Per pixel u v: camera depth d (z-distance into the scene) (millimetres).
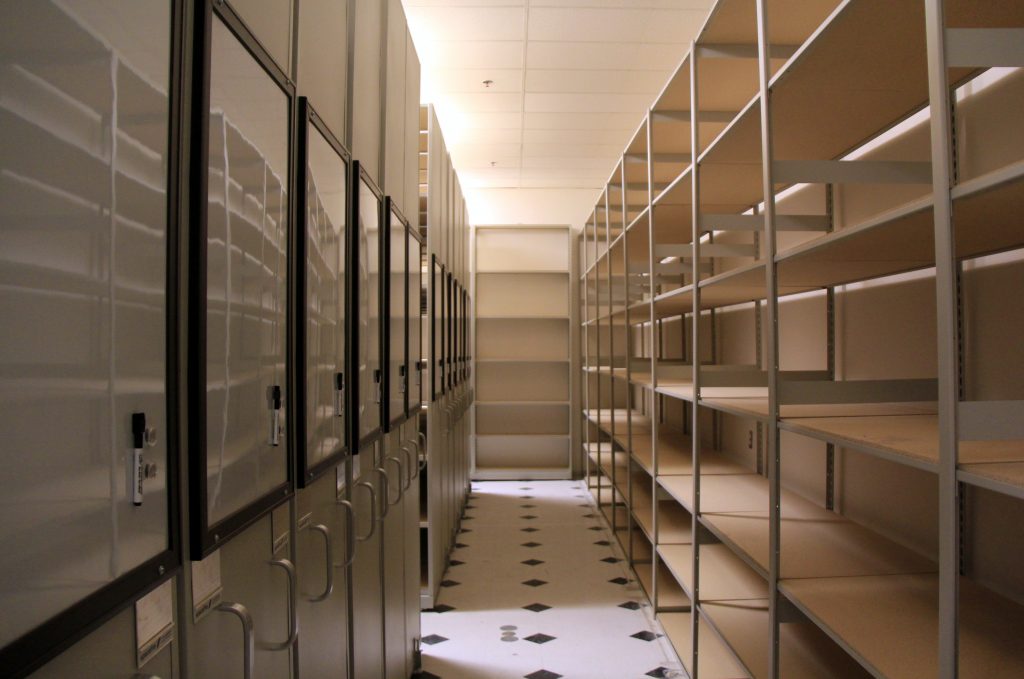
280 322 1312
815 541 2232
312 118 1486
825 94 1931
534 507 6223
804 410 2039
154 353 848
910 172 1827
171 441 888
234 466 1078
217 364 1009
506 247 7844
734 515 2639
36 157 623
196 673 989
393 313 2525
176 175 900
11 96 589
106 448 743
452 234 5125
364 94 2094
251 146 1153
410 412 2980
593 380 7781
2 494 583
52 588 650
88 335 708
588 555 4777
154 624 869
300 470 1399
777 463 1851
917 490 2145
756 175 2871
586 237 7105
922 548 2121
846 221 2588
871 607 1646
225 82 1041
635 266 5344
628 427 4328
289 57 1381
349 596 1914
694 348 2666
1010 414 1069
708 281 2520
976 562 1840
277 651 1313
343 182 1807
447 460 4602
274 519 1324
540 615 3697
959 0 1391
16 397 600
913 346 2164
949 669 1074
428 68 4520
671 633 3299
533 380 7895
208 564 1022
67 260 672
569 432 7641
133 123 794
